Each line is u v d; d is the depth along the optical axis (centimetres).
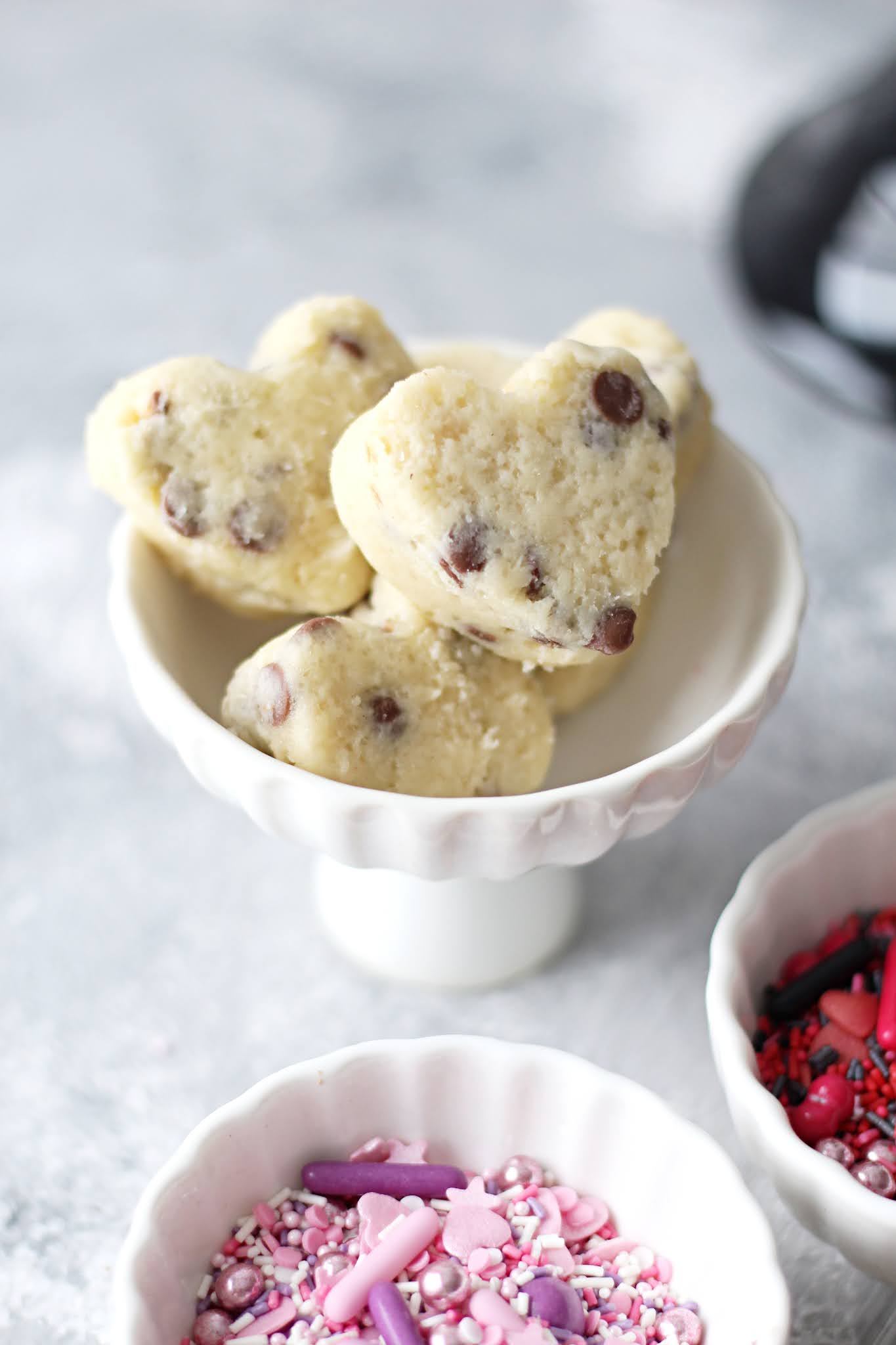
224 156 62
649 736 40
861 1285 38
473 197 60
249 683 38
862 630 47
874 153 55
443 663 38
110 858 44
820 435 52
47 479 51
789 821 44
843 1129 38
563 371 37
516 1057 37
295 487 39
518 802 36
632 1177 37
